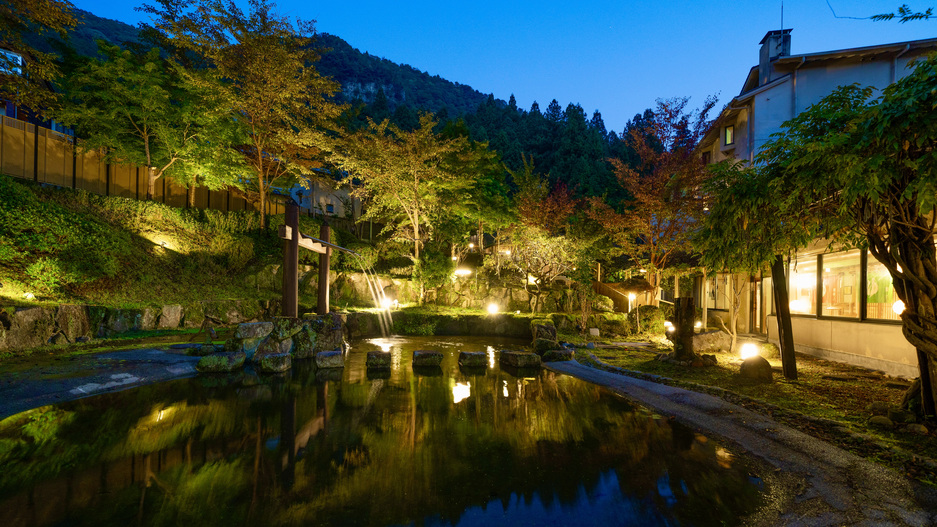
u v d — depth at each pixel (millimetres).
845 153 5176
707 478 4984
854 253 11102
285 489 4598
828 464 5043
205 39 21688
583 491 4641
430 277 26125
